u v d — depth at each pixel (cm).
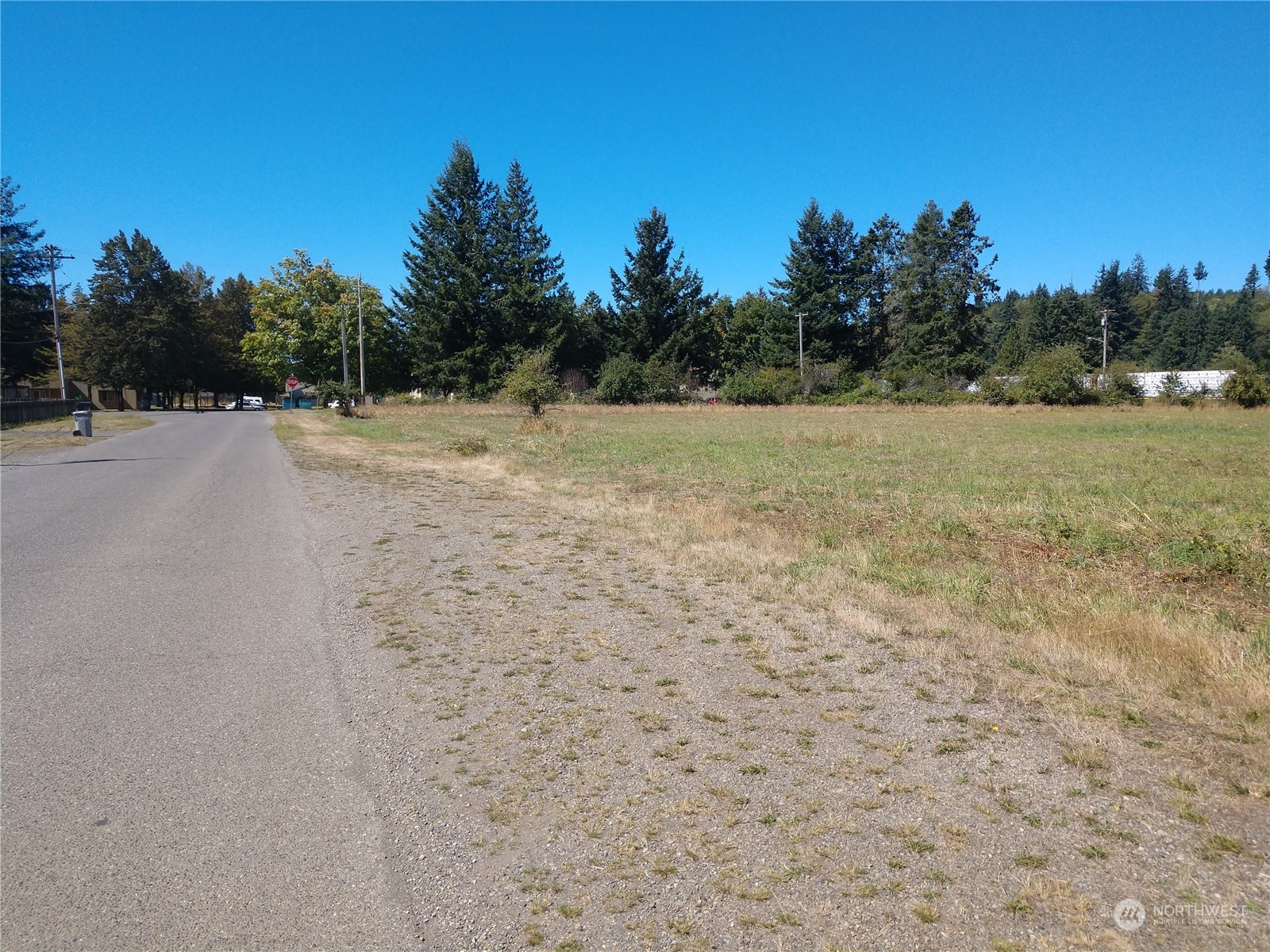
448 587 732
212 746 415
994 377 5500
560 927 276
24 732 430
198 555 874
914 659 527
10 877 304
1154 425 3256
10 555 870
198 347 7750
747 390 5841
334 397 4853
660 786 370
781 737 418
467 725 440
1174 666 501
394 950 266
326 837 333
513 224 7225
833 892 292
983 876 299
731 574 759
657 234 6962
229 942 269
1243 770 372
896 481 1430
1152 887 291
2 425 3353
